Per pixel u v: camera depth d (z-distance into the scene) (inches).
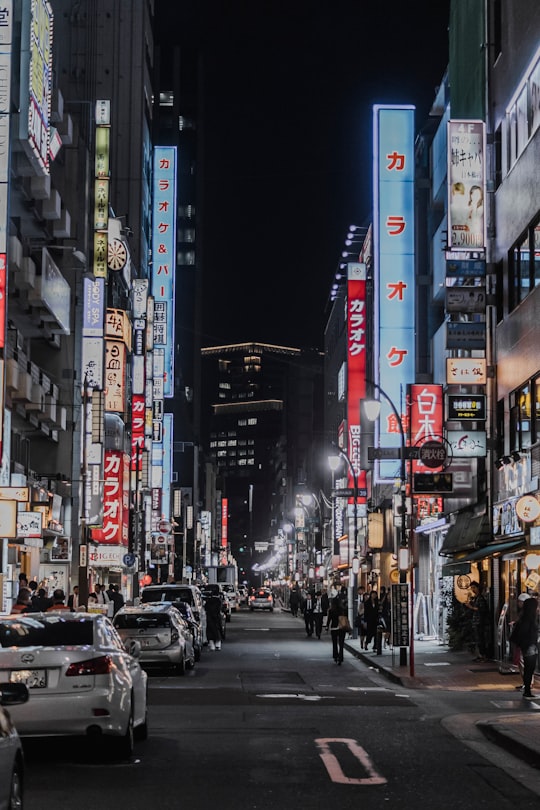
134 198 3469.5
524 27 1246.9
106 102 2176.4
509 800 442.0
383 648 1608.0
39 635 546.9
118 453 2330.2
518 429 1259.2
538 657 1090.1
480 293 1346.0
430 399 1589.6
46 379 1844.2
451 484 1350.9
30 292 1584.6
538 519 1059.9
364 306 2669.8
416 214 1950.1
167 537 3011.8
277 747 587.2
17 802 324.8
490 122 1390.3
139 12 3575.3
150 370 2849.4
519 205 1254.3
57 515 1915.6
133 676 571.2
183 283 6077.8
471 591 1416.1
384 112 1899.6
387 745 602.5
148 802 426.6
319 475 4768.7
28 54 1285.7
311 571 3666.3
